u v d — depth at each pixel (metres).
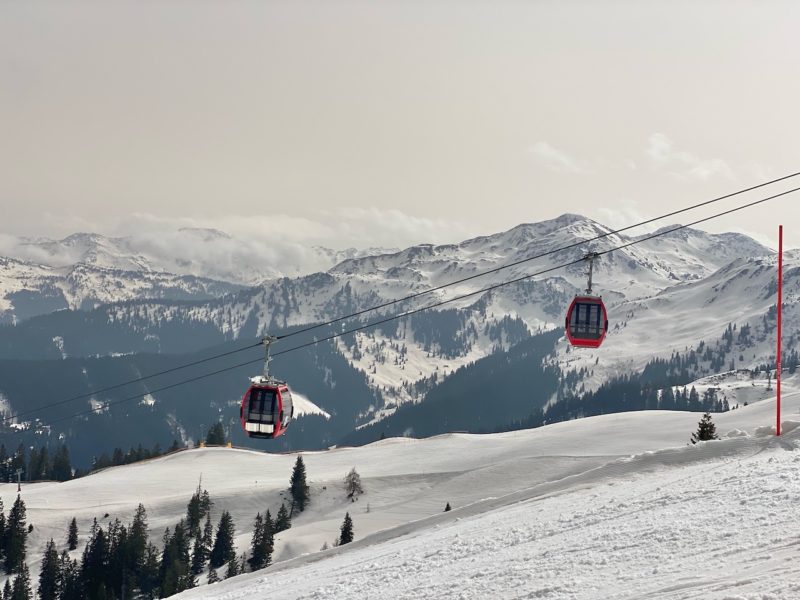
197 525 178.12
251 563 153.62
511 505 38.31
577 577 20.41
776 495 23.83
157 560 163.62
